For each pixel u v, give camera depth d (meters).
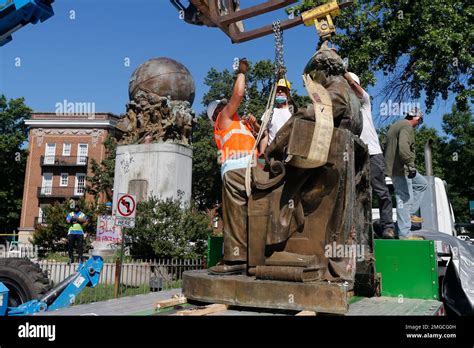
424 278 3.79
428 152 8.14
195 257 13.47
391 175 5.71
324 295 2.71
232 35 3.72
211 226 15.38
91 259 6.64
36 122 47.47
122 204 10.49
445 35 15.11
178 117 16.12
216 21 3.54
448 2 15.55
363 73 16.59
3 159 47.00
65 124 46.97
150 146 15.38
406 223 5.47
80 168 47.16
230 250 3.41
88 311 3.13
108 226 13.62
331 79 3.48
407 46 16.48
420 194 6.20
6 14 5.55
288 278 2.88
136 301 3.80
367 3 17.30
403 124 5.62
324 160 3.00
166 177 15.12
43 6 5.62
